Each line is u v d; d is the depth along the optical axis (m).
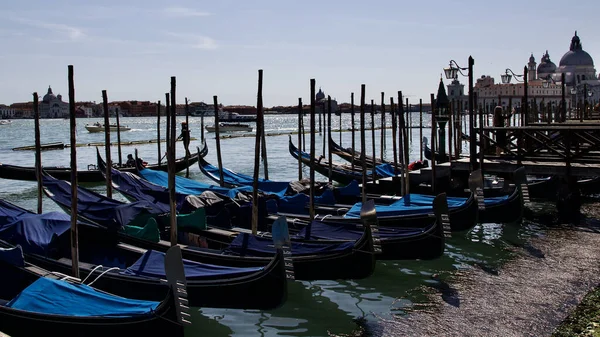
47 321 10.27
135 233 14.98
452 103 37.44
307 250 13.72
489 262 15.47
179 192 21.48
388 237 15.04
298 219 17.72
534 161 22.06
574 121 35.56
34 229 13.99
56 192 20.03
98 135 91.12
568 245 16.72
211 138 79.50
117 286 12.30
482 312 11.84
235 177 27.39
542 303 12.16
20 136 92.00
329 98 30.59
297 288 13.98
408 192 21.94
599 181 24.56
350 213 17.86
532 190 23.50
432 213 17.19
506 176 22.52
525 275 14.11
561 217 20.14
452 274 14.57
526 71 26.39
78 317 10.16
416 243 14.75
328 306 12.79
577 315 11.20
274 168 41.97
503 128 21.09
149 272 12.28
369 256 13.11
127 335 10.12
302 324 11.91
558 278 13.76
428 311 12.09
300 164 28.91
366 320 11.87
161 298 11.90
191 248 14.33
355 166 32.22
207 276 12.07
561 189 20.17
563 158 21.00
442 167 22.89
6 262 12.33
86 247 14.64
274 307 11.91
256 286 11.80
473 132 21.39
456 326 11.20
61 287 10.88
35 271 12.20
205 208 17.05
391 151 56.09
